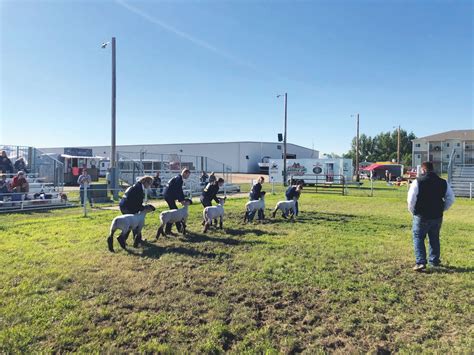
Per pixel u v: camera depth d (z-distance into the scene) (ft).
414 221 20.66
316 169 126.21
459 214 47.47
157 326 13.32
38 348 11.75
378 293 16.53
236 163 225.97
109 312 14.34
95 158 123.75
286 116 123.54
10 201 47.52
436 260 20.66
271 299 15.84
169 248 24.50
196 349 11.85
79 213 44.91
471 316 14.30
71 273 18.84
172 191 29.01
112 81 66.69
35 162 72.84
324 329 13.26
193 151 238.68
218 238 27.99
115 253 23.18
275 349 11.90
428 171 20.39
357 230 32.35
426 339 12.61
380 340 12.63
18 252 23.08
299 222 36.83
